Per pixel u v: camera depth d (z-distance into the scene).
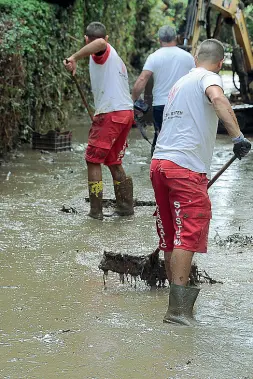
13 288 9.74
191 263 9.59
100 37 13.47
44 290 9.70
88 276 10.34
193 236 8.70
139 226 13.17
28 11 21.75
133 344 7.96
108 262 10.09
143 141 24.08
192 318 8.73
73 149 21.64
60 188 16.25
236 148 8.67
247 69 29.56
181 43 26.38
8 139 19.83
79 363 7.48
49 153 20.72
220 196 15.52
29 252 11.38
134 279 9.99
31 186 16.39
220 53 9.16
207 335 8.25
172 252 8.83
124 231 12.78
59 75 24.78
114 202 14.91
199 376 7.20
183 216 8.73
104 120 13.38
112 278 10.30
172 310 8.68
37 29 22.39
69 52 26.62
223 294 9.63
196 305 9.23
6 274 10.30
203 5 25.81
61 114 24.55
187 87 8.87
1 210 14.06
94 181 13.59
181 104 8.86
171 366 7.41
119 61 13.47
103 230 12.82
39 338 8.11
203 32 36.88
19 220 13.33
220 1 27.50
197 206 8.73
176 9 51.91
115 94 13.35
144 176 17.86
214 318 8.80
